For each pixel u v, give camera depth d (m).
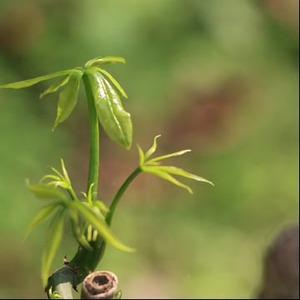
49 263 0.54
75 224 0.57
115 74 2.62
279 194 2.83
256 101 3.03
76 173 2.56
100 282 0.56
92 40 2.58
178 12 2.70
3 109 2.35
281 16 2.95
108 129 0.57
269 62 2.95
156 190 2.82
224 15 2.77
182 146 2.95
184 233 2.67
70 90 0.58
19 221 2.15
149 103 2.73
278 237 0.97
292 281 0.94
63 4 2.63
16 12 2.60
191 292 2.42
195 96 2.88
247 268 2.51
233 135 3.01
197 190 2.87
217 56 2.75
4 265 2.21
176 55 2.69
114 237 0.54
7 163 2.22
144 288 2.41
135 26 2.64
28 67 2.56
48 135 2.41
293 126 3.03
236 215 2.78
